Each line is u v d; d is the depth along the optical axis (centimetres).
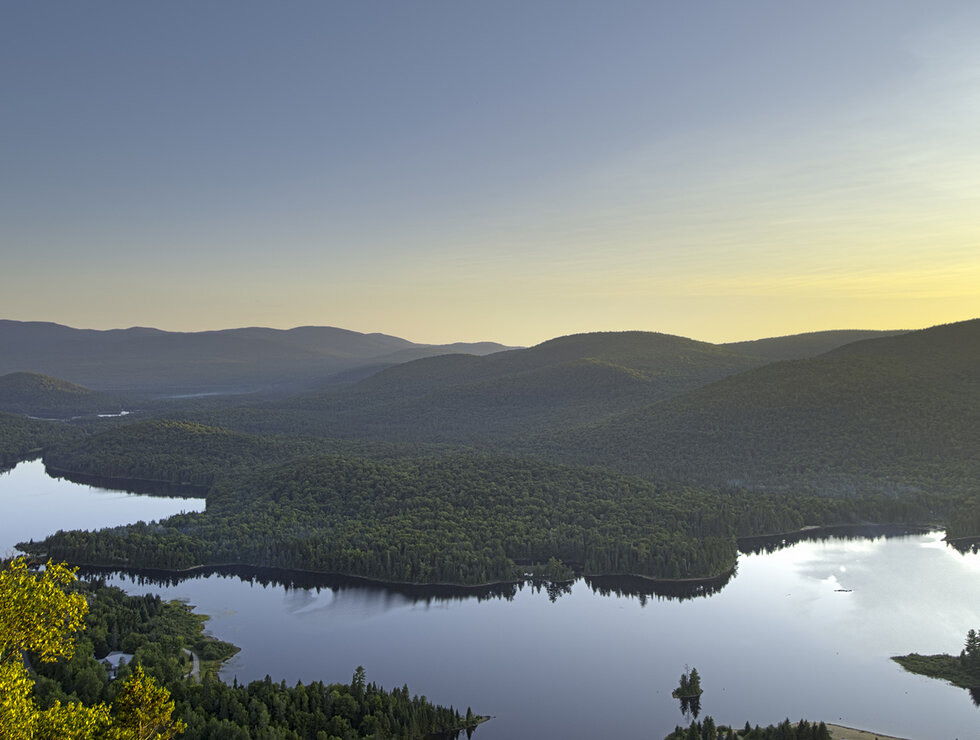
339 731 17850
